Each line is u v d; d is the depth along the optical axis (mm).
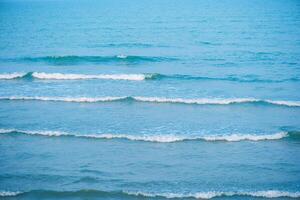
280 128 17609
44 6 134625
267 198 12320
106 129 17672
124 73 28156
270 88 23938
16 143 16406
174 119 18891
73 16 79562
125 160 14844
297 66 29500
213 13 79062
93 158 15031
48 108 20594
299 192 12562
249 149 15719
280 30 50281
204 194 12453
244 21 62375
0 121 18750
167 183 13188
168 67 30094
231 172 13906
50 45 41375
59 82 25719
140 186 12992
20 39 46312
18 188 12906
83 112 19969
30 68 30203
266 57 32938
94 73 28250
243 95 22531
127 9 99250
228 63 31031
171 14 78625
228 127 17812
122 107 20688
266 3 110250
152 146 16000
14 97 22141
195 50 36969
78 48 39250
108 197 12383
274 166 14305
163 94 22734
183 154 15297
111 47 39656
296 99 21797
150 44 41000
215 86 24438
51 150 15734
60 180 13383
